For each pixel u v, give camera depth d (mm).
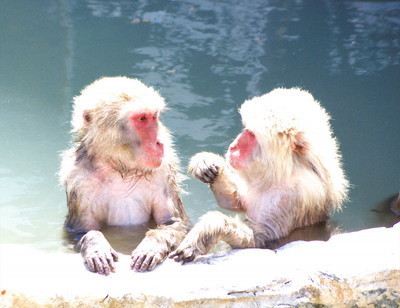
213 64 20891
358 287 11242
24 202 15133
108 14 24031
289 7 24766
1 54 21328
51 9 24297
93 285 10883
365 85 19984
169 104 18734
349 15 24141
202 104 18844
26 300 10703
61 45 21891
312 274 11250
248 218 14844
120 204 14047
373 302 11336
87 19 23641
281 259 11625
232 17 23969
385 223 14883
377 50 21859
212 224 12297
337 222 14883
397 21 23672
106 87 13656
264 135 13992
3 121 18250
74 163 13930
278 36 22703
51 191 15594
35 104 19000
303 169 14258
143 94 13367
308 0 25188
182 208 14406
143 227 14156
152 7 24656
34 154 16953
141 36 22531
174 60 21078
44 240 13672
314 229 14461
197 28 23156
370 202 15672
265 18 23875
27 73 20406
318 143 14367
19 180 15938
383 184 16328
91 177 13750
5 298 10695
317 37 22594
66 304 10688
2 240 13648
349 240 12055
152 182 13961
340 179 15008
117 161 13570
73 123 14188
